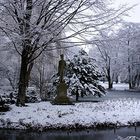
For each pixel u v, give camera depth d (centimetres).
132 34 1706
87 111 1523
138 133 1201
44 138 1091
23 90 1611
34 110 1471
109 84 6091
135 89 5503
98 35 1523
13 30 1371
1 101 1503
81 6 1455
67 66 2372
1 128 1238
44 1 1427
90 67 2369
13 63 2630
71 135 1155
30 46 1514
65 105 1722
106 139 1083
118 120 1415
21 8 1376
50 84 2669
